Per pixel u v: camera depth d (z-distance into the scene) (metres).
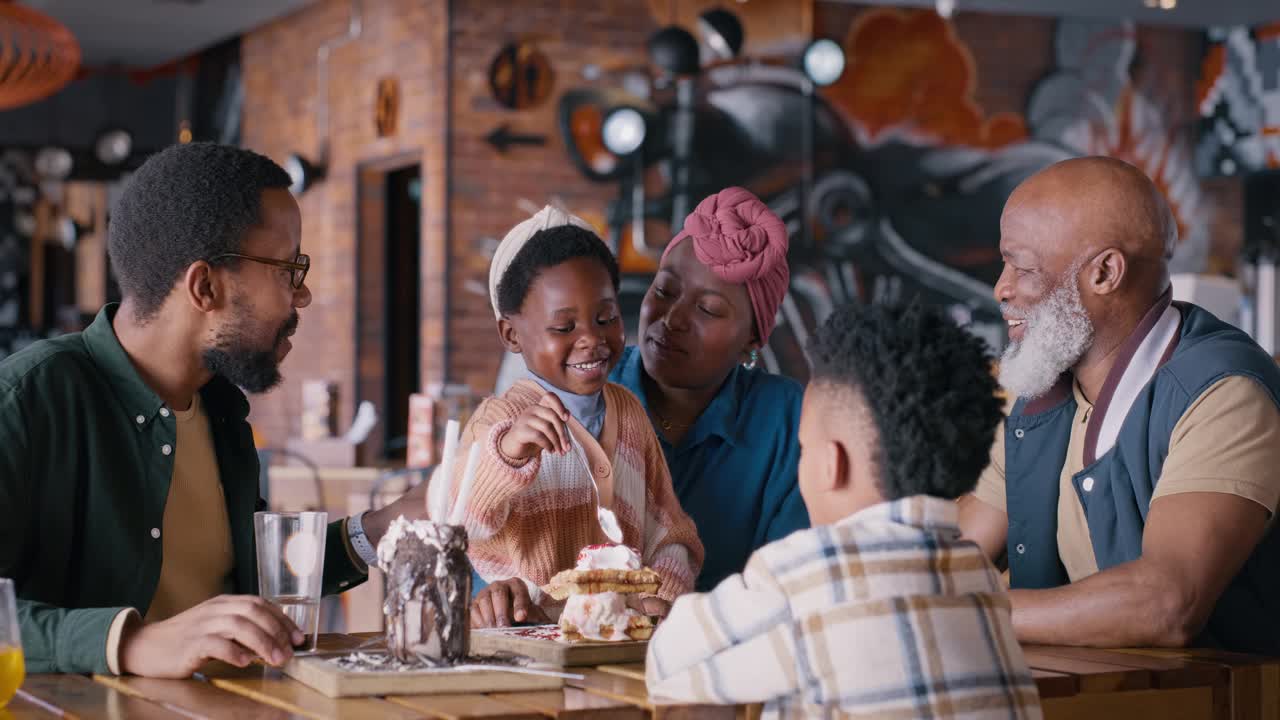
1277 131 7.18
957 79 7.07
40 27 5.47
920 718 1.17
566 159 6.48
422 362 6.49
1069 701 1.41
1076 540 1.91
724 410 2.13
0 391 1.57
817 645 1.19
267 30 7.82
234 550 1.80
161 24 7.64
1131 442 1.82
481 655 1.44
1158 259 1.87
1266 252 7.43
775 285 2.11
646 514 1.87
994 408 1.26
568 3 6.47
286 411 7.69
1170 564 1.66
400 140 6.66
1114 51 7.32
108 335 1.67
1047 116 7.23
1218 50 7.42
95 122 9.04
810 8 6.82
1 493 1.53
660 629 1.29
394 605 1.34
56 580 1.61
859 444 1.24
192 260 1.59
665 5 6.61
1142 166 7.39
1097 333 1.88
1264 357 1.81
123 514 1.65
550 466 1.77
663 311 2.10
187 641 1.35
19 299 9.35
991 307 7.08
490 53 6.38
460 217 6.36
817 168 6.85
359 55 7.00
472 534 1.64
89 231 9.49
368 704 1.23
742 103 6.72
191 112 8.78
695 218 2.12
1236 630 1.80
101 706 1.24
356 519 1.81
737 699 1.23
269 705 1.24
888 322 1.26
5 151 9.12
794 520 2.11
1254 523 1.69
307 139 7.45
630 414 1.91
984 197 7.11
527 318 1.83
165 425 1.68
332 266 7.29
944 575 1.22
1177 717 1.46
